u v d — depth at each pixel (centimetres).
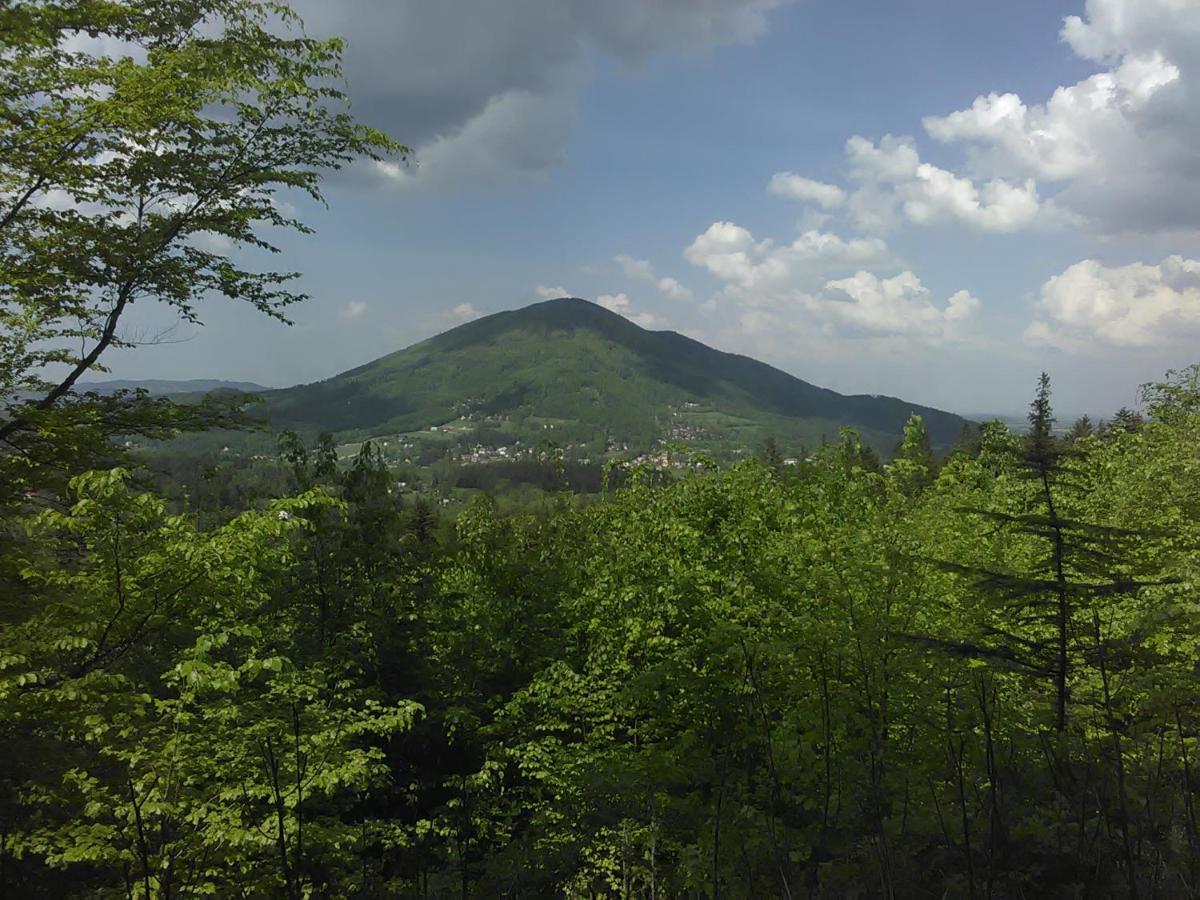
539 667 1439
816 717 589
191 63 1145
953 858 473
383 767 920
